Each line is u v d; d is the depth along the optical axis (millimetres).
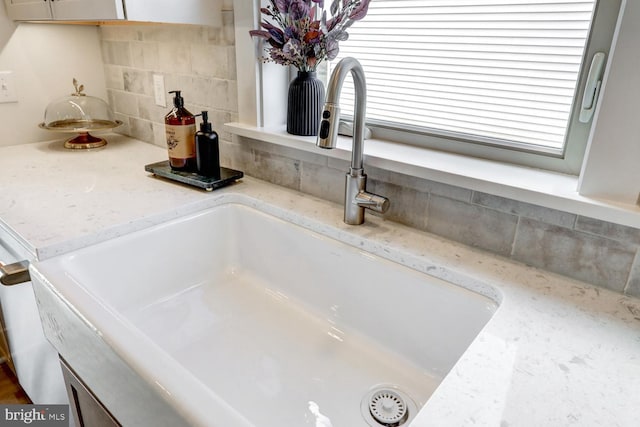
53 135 1756
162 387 560
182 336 972
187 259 1119
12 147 1623
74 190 1181
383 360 923
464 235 938
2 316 1305
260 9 1166
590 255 785
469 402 530
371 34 1090
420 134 1071
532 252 852
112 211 1049
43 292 831
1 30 1549
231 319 1041
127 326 679
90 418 868
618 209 715
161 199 1133
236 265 1225
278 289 1138
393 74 1080
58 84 1728
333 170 1133
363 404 817
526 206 836
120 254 973
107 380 694
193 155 1275
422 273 874
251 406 800
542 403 531
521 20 867
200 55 1384
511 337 652
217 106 1395
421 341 888
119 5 1041
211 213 1148
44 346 1072
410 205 1003
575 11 807
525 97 903
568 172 883
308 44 1070
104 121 1674
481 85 952
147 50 1579
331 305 1031
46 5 1307
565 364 599
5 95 1603
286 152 1226
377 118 1146
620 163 721
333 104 815
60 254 895
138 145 1695
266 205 1133
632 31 668
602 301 748
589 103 820
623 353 624
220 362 903
